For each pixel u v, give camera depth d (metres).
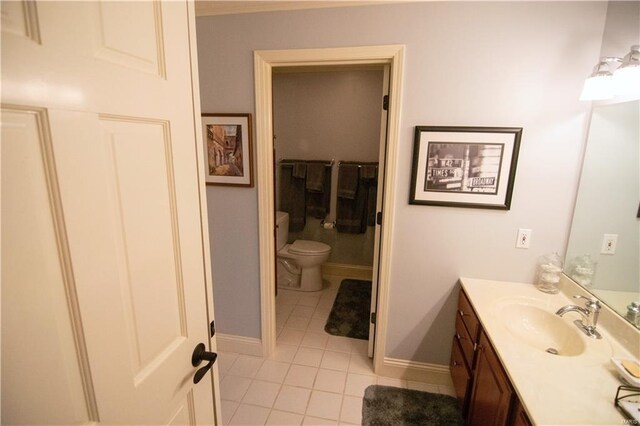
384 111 1.85
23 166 0.44
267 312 2.21
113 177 0.59
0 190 0.42
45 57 0.46
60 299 0.51
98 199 0.56
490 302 1.58
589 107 1.55
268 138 1.93
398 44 1.65
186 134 0.82
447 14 1.58
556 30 1.52
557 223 1.70
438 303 1.94
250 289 2.20
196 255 0.90
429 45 1.63
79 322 0.54
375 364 2.11
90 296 0.55
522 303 1.57
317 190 3.36
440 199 1.78
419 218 1.84
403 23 1.62
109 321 0.60
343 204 3.35
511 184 1.68
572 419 0.91
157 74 0.71
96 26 0.54
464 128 1.66
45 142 0.47
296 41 1.75
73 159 0.51
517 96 1.61
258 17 1.76
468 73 1.62
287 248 3.32
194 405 0.93
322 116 3.33
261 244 2.09
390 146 1.76
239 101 1.90
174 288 0.81
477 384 1.48
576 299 1.57
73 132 0.51
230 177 2.02
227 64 1.85
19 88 0.43
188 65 0.82
